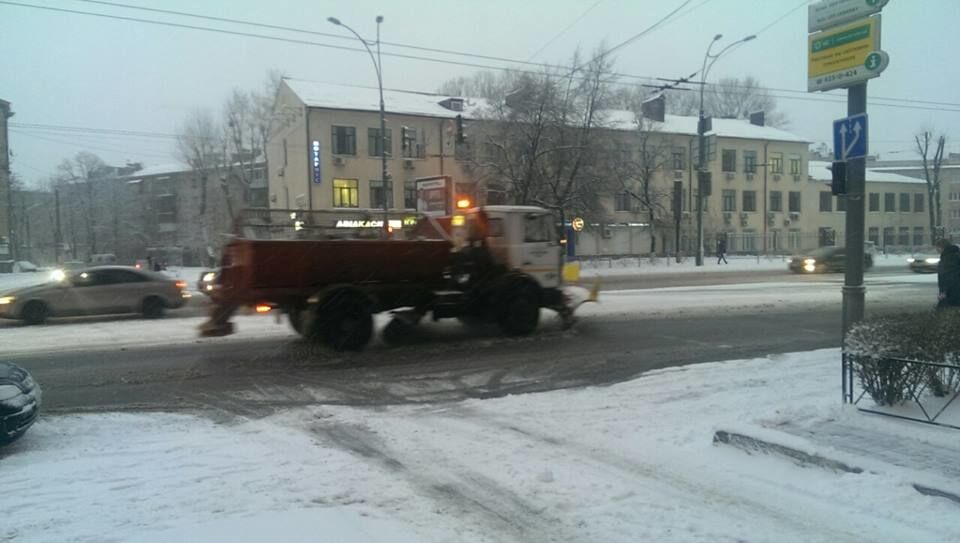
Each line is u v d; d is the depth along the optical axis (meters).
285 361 10.11
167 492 4.79
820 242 64.62
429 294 11.76
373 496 4.70
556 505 4.52
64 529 4.12
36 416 6.16
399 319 12.01
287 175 51.19
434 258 11.49
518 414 6.95
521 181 34.78
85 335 12.85
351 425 6.64
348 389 8.34
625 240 56.81
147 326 14.27
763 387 7.93
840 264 33.84
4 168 55.59
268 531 4.06
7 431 5.72
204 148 58.69
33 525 4.18
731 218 62.06
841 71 8.36
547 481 4.98
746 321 14.38
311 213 11.14
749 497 4.61
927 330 6.12
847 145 8.28
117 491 4.81
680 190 47.06
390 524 4.20
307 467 5.36
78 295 15.59
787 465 5.16
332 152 46.72
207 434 6.38
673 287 24.23
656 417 6.71
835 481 4.73
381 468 5.32
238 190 63.28
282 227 10.87
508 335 12.32
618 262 42.16
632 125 50.94
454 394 8.05
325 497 4.68
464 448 5.83
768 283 26.22
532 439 6.07
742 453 5.50
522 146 34.84
